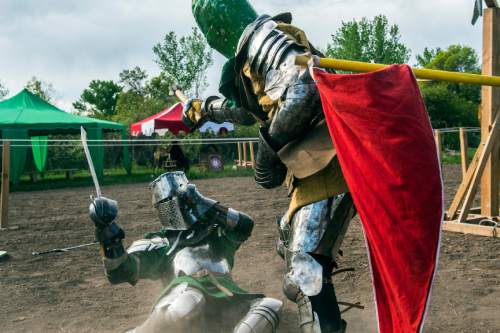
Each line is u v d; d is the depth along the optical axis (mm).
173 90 4586
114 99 83812
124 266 3469
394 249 2631
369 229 2709
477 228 8242
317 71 2900
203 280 3506
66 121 21500
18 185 20594
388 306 2758
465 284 5684
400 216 2607
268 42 3344
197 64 47062
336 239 3234
